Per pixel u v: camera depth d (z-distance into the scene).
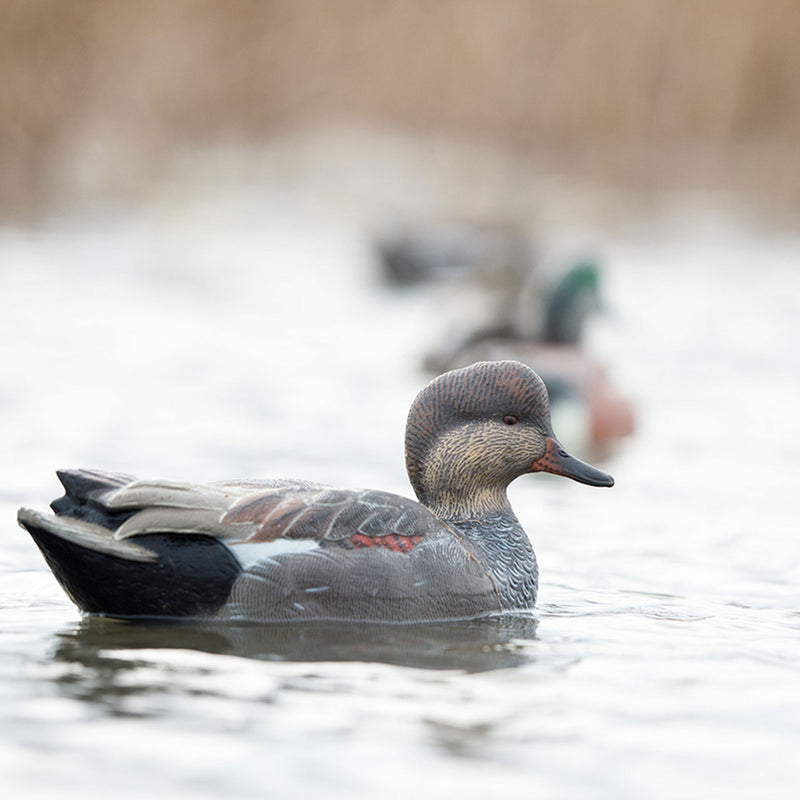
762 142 35.88
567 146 37.06
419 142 38.28
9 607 8.05
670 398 18.06
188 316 23.62
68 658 6.97
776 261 30.80
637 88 36.28
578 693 6.71
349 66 38.12
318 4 37.75
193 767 5.52
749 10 35.12
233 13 37.16
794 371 19.95
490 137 37.47
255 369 19.06
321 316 24.80
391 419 15.75
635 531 11.03
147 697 6.36
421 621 7.96
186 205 34.41
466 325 19.16
